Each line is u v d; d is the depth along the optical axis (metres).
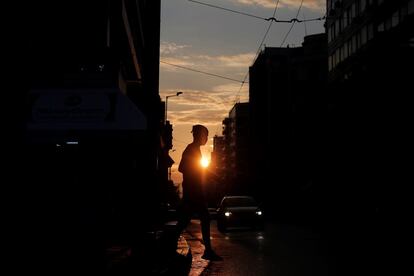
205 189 8.77
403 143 37.41
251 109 106.69
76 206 7.83
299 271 9.64
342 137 50.38
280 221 42.03
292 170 75.00
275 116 89.88
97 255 7.35
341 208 47.00
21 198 7.99
